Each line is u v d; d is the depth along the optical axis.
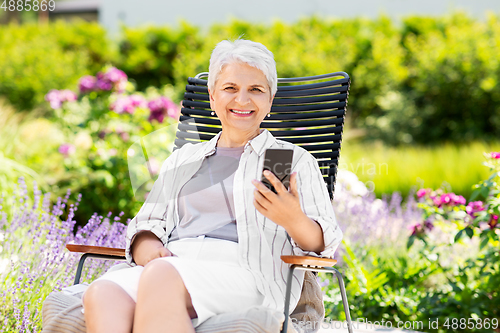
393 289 3.28
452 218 3.14
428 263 3.36
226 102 1.96
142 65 10.01
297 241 1.73
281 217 1.65
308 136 2.49
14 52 9.34
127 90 5.12
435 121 8.72
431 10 9.95
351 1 10.36
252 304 1.70
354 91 9.19
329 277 3.44
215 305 1.62
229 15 9.78
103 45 10.11
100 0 11.98
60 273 2.52
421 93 8.77
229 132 2.04
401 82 9.09
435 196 3.39
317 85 2.59
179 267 1.59
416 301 3.08
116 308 1.54
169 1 11.32
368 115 9.26
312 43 9.02
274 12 10.67
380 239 3.65
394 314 3.04
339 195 3.74
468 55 8.34
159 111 4.54
